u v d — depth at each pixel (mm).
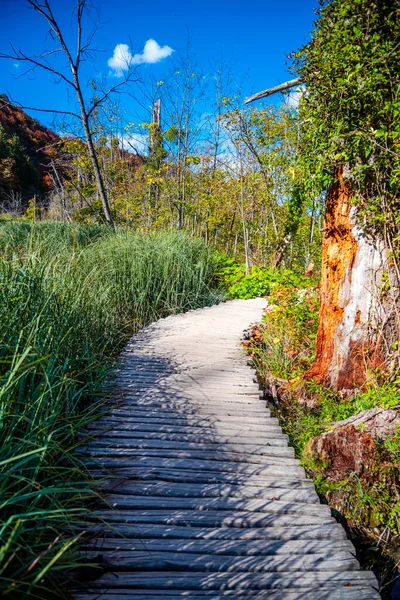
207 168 16875
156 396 4434
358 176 4043
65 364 3398
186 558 2283
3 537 1923
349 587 2184
